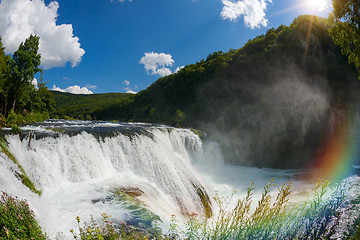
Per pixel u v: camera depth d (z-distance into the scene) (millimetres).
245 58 44500
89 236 5637
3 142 10492
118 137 14727
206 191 14812
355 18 8617
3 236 4453
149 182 13055
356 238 3980
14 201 5852
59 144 12258
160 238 6949
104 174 12812
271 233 4094
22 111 32094
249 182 18703
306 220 4492
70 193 9867
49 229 6684
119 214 8156
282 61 38531
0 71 26641
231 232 4445
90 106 118000
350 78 33531
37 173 10461
